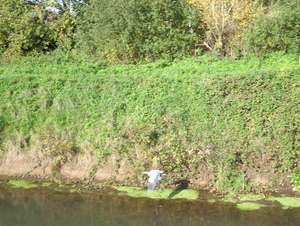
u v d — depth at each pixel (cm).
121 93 1262
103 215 864
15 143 1172
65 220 846
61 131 1182
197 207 884
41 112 1263
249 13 1480
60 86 1349
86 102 1272
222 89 1123
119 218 848
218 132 1068
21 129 1209
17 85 1358
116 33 1617
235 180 971
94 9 1738
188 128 1112
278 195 923
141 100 1219
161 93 1230
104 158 1090
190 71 1386
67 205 918
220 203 899
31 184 1041
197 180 1002
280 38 1400
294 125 991
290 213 832
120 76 1378
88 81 1345
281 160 979
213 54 1537
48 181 1056
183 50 1547
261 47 1455
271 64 1393
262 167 984
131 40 1575
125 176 1040
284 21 1384
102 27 1642
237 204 889
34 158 1128
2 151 1159
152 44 1562
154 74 1321
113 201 930
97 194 972
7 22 1788
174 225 805
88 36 1742
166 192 968
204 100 1150
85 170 1077
